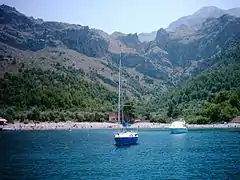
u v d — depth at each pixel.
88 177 60.94
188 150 102.31
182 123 180.25
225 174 63.06
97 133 183.12
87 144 122.31
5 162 77.94
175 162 78.19
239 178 59.69
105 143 125.75
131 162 78.69
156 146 114.69
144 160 81.94
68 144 122.12
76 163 77.12
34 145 118.12
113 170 68.00
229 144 118.69
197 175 62.31
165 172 65.50
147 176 61.78
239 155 89.38
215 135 161.75
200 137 151.38
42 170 67.62
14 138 147.88
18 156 88.69
